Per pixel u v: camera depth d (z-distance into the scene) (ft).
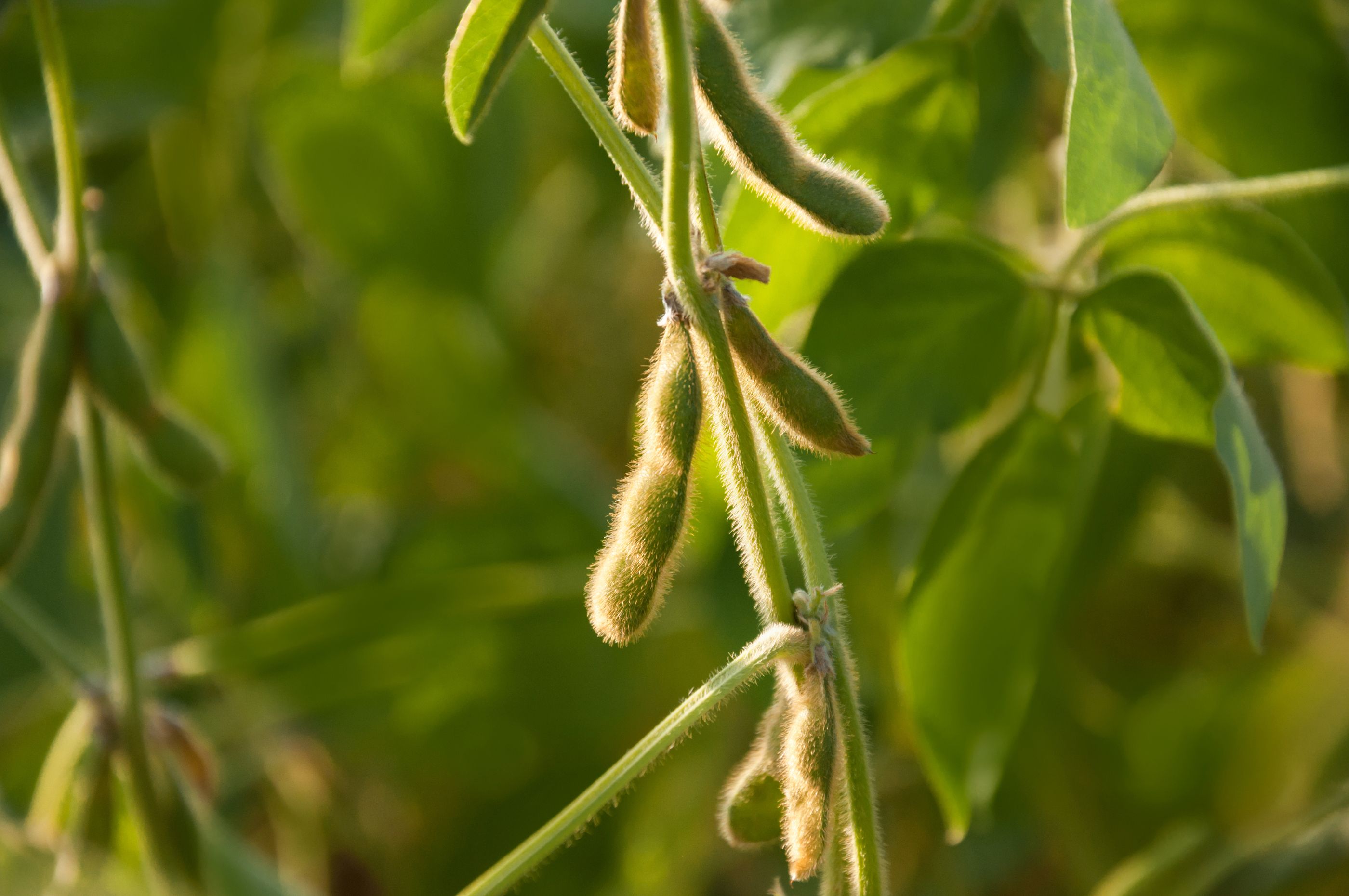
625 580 2.40
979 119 2.91
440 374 3.84
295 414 3.82
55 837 2.85
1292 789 3.35
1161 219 2.71
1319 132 2.84
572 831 2.47
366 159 3.54
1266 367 3.47
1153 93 2.43
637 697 3.55
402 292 3.74
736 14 2.74
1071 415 2.81
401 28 2.91
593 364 4.11
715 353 2.39
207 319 3.44
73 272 2.63
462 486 4.13
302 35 3.48
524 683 3.55
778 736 2.48
